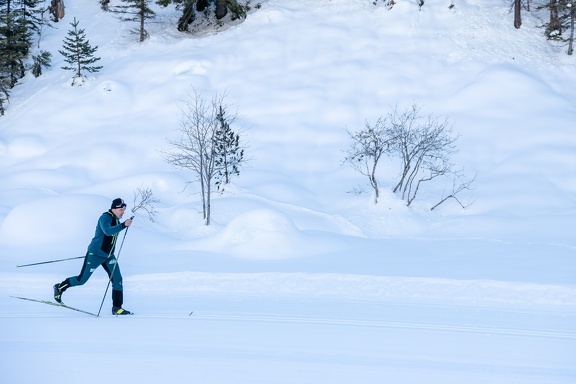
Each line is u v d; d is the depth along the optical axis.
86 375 5.06
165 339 6.39
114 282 8.00
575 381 5.16
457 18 36.88
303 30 37.94
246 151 28.34
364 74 33.06
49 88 36.97
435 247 16.75
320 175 26.34
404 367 5.47
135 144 30.02
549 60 33.41
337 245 16.19
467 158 26.30
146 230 18.31
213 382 4.90
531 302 8.96
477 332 6.96
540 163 25.00
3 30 37.41
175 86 34.19
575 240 18.02
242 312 8.03
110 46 41.00
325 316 7.79
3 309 8.30
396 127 25.73
